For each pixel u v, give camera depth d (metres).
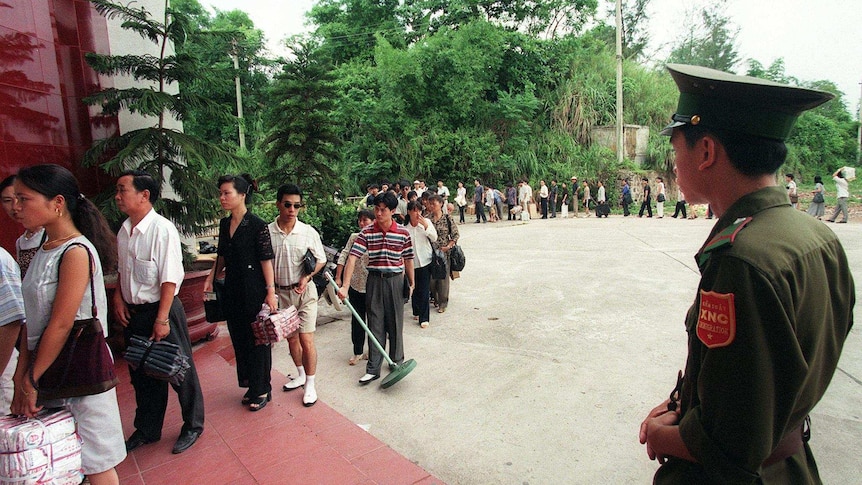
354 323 4.49
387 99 19.45
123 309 2.87
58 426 1.84
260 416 3.36
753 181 1.06
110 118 5.22
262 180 7.78
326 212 8.39
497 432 3.13
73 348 1.96
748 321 0.91
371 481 2.59
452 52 19.38
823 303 0.98
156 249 2.78
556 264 8.54
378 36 20.55
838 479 2.51
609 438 3.00
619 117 20.12
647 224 14.48
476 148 19.72
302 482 2.59
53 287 1.94
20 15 4.32
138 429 2.98
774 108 1.01
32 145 4.42
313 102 7.73
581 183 19.97
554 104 22.34
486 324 5.36
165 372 2.70
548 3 22.94
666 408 1.30
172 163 4.90
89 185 4.99
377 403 3.62
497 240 11.95
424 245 5.24
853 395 3.41
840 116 30.34
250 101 19.59
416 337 5.03
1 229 3.96
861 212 15.66
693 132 1.12
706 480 1.07
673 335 4.77
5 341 1.90
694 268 7.79
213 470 2.72
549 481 2.61
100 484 2.09
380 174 19.34
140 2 5.54
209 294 3.42
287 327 3.28
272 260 3.37
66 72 4.78
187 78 5.01
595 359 4.25
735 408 0.92
